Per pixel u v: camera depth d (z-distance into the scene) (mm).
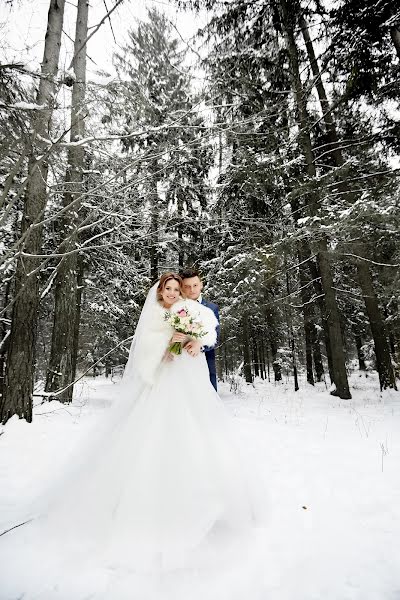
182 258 12914
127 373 2598
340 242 9133
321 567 1839
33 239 5531
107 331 13281
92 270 11930
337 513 2518
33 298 5492
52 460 3705
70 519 2051
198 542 1872
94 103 4805
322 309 15742
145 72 7105
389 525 2324
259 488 2426
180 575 1734
